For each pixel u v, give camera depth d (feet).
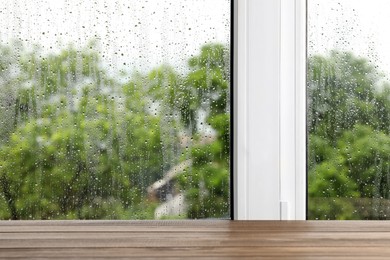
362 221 3.20
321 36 4.09
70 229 2.94
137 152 4.08
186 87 4.08
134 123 4.08
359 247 2.46
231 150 4.03
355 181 4.12
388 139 4.14
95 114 4.07
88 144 4.07
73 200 4.06
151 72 4.08
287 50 3.93
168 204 4.09
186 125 4.08
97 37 4.07
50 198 4.05
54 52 4.06
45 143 4.06
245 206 3.90
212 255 2.28
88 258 2.23
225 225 3.08
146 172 4.09
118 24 4.07
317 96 4.10
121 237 2.69
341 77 4.11
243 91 3.88
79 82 4.07
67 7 4.06
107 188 4.07
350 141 4.12
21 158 4.05
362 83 4.12
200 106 4.08
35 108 4.06
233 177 3.99
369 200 4.13
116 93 4.07
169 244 2.51
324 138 4.10
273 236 2.71
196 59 4.09
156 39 4.08
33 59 4.06
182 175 4.09
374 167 4.13
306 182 4.04
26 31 4.06
